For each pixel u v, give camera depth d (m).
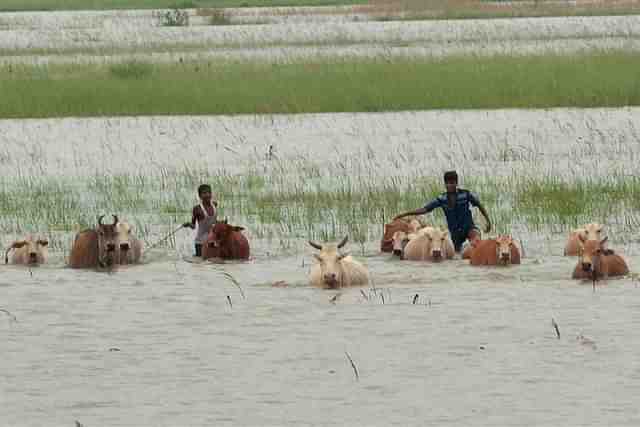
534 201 84.06
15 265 69.88
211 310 57.59
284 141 118.12
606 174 95.94
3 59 198.12
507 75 152.12
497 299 58.94
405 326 53.97
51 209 86.00
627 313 55.69
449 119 130.75
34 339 52.81
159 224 81.25
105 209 86.25
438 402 43.53
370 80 152.00
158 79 158.12
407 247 70.25
